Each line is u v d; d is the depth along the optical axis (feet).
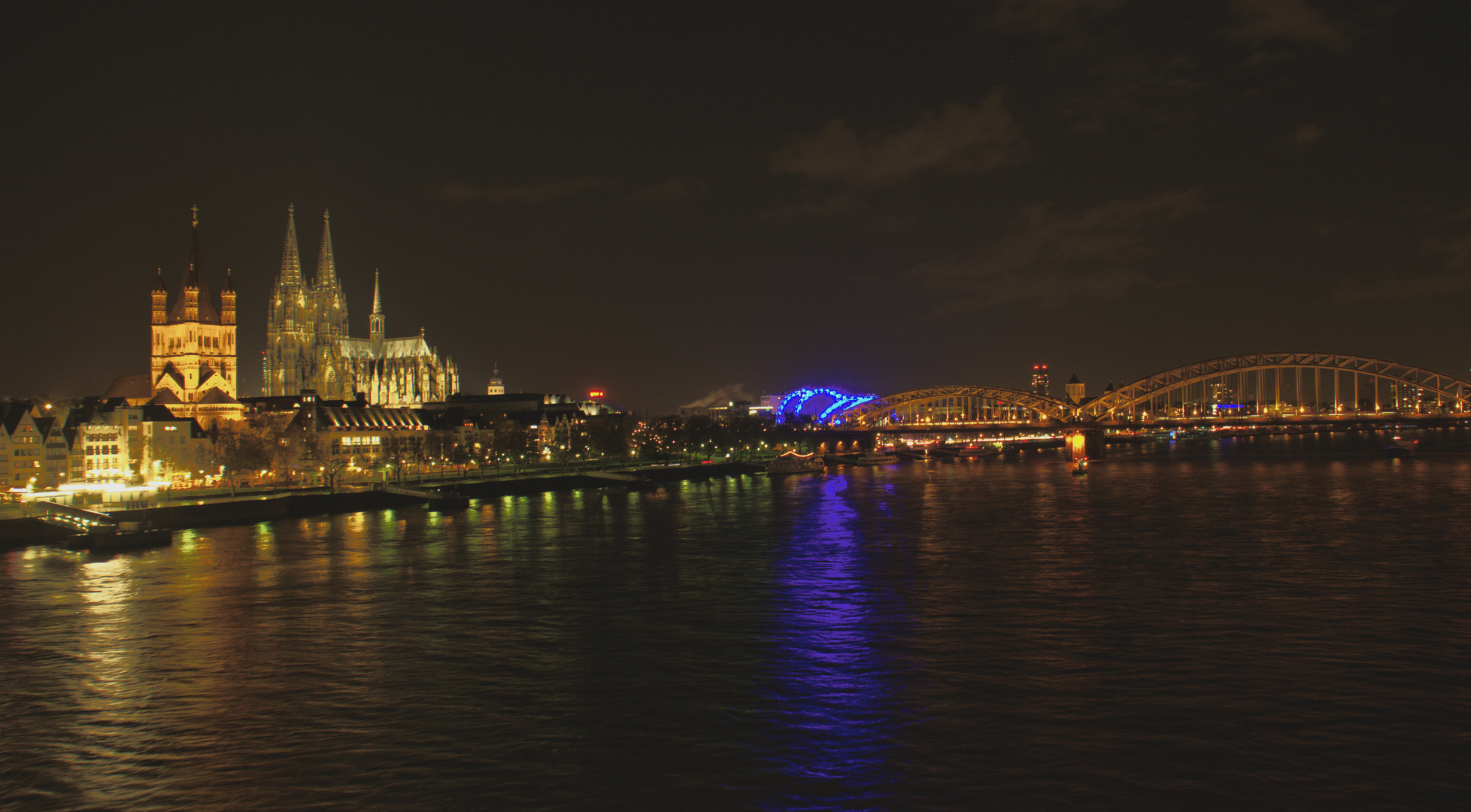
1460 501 479.00
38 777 146.10
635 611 243.60
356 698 177.58
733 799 136.56
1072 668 190.29
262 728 163.53
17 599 267.18
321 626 231.50
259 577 297.33
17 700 179.01
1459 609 235.40
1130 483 634.43
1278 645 204.95
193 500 484.74
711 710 169.37
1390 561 302.04
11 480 517.55
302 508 484.33
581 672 191.52
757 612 241.76
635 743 155.33
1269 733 156.35
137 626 233.35
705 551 344.28
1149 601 247.29
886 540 367.66
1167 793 136.77
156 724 166.09
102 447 584.81
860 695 176.24
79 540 360.89
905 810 132.98
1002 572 291.58
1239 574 281.95
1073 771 143.54
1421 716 163.02
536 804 135.64
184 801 137.90
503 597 263.08
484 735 159.33
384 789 140.05
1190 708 167.53
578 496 606.55
